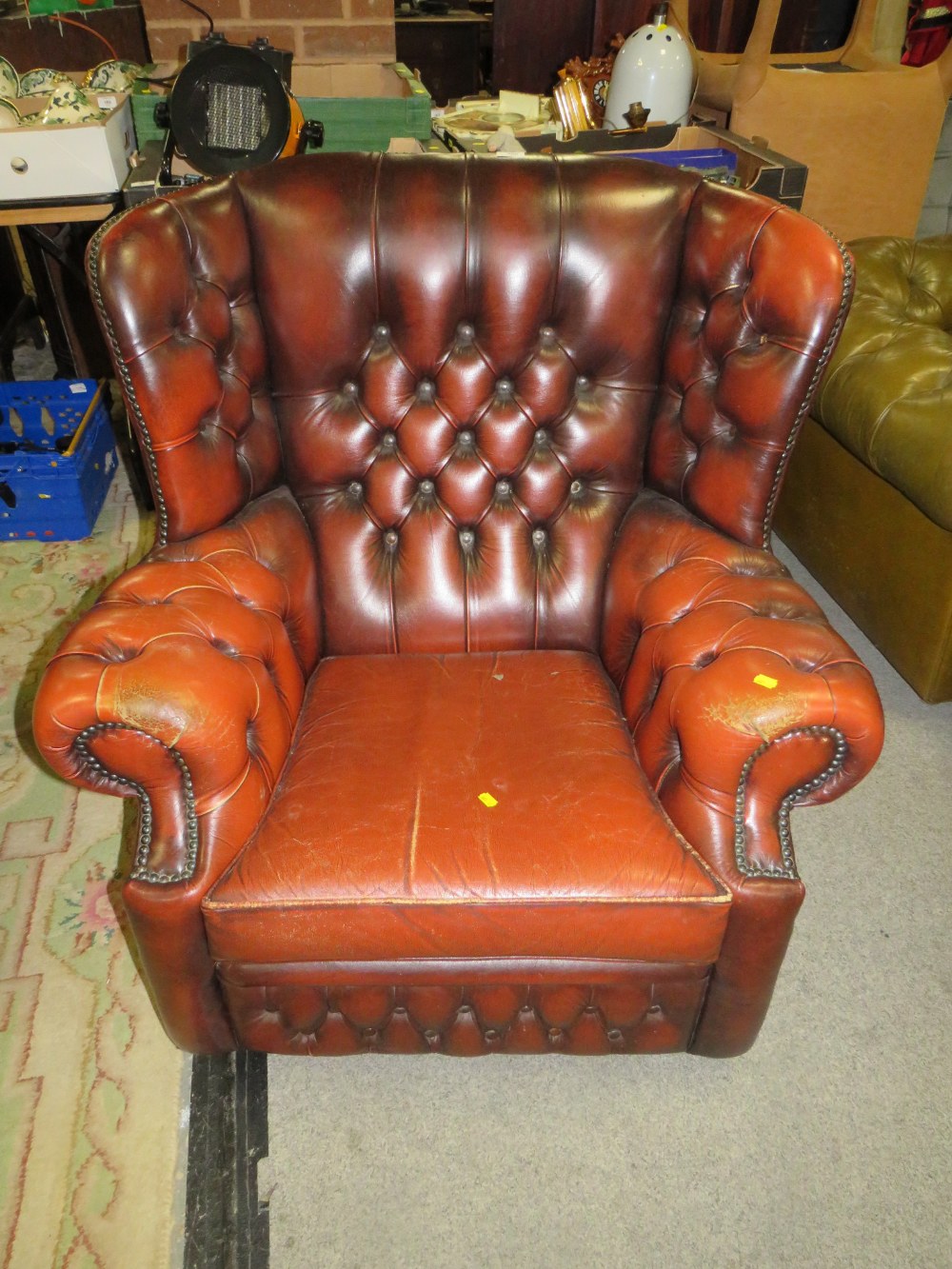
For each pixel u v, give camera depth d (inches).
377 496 56.7
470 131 88.0
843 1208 46.3
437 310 52.6
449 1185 47.0
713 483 52.1
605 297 52.5
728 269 49.9
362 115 80.0
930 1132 49.5
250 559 51.8
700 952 43.3
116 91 85.4
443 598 57.4
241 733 43.1
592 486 57.7
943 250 88.4
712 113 100.0
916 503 68.1
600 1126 49.6
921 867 64.8
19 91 86.6
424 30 156.7
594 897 41.6
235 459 52.8
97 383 100.7
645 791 46.4
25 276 127.0
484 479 56.7
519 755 48.5
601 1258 44.3
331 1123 49.6
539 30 114.7
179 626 43.8
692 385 52.9
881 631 78.8
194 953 44.2
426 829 43.9
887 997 56.4
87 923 59.9
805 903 62.2
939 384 69.0
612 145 87.4
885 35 115.3
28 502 93.0
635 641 53.1
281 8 86.5
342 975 44.6
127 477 106.9
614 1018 46.9
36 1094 50.4
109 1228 45.0
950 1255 44.4
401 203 51.3
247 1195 46.5
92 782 42.4
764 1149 48.6
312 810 45.1
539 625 58.0
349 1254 44.3
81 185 78.7
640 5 111.0
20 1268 43.5
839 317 46.9
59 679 40.3
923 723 76.5
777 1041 53.9
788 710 40.1
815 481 85.0
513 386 55.6
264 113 69.9
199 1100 50.5
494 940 42.6
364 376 54.8
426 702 52.8
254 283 52.5
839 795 43.3
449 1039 48.3
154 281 46.4
